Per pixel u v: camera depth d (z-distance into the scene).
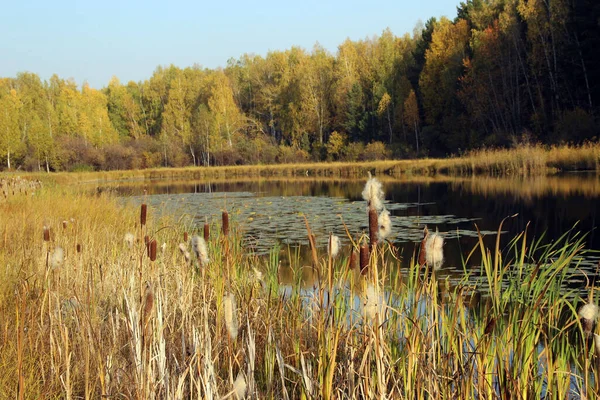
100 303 5.34
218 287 4.88
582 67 38.75
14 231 9.02
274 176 46.25
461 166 34.38
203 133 65.25
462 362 3.58
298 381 3.84
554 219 14.30
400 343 4.17
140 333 3.62
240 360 4.16
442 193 23.23
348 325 4.19
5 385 3.71
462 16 60.84
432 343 3.62
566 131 35.25
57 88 93.62
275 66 72.25
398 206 19.27
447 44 55.34
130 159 64.31
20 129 69.06
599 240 11.30
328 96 66.56
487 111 46.03
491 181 27.38
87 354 3.52
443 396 3.42
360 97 61.69
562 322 5.63
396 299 4.75
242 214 17.70
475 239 12.12
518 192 21.09
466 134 47.53
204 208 19.58
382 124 59.75
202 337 3.98
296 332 4.64
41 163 62.62
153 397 3.44
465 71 50.03
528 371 3.54
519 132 41.41
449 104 52.06
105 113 77.75
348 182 35.12
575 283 7.62
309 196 25.00
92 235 8.16
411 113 54.72
